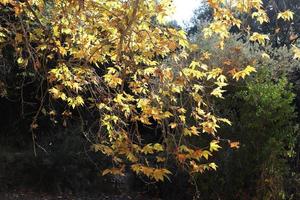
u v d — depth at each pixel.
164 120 4.36
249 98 9.39
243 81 9.62
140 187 12.23
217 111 8.44
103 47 4.13
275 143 9.25
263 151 9.23
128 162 7.25
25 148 13.77
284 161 9.38
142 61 4.28
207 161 9.51
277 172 9.30
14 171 11.95
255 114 9.36
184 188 10.91
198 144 9.27
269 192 9.26
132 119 4.25
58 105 9.77
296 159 10.37
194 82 5.14
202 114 4.35
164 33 3.86
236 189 9.50
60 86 4.63
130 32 3.54
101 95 4.51
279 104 9.34
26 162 12.04
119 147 4.03
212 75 4.25
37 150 12.68
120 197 12.00
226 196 9.59
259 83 9.66
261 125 9.31
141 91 4.35
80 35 4.36
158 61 4.24
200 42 11.11
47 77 4.42
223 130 9.42
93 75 4.52
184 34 3.96
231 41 11.01
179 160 3.96
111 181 12.33
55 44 4.45
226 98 9.45
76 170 12.15
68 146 12.42
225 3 3.79
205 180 9.73
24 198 11.42
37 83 8.58
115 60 4.25
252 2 3.71
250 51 11.57
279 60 12.45
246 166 9.41
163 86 4.17
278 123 9.34
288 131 9.39
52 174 12.02
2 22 5.62
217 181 9.59
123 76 4.05
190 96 4.28
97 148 4.20
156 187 11.72
